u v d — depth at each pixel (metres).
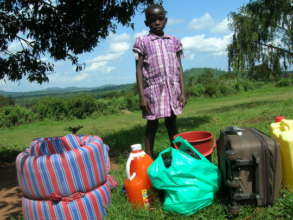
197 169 2.82
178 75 3.82
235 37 18.89
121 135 8.58
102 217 2.88
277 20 17.77
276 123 3.34
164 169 2.79
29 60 6.75
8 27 6.45
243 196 2.65
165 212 2.87
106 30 6.89
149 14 3.70
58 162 2.63
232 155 2.56
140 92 3.76
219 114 11.99
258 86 37.19
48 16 6.45
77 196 2.71
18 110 23.05
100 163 2.89
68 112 24.05
